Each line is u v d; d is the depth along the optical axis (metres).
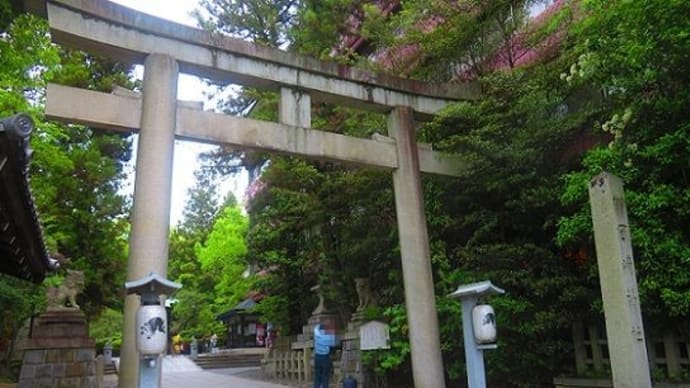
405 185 10.68
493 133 10.50
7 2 8.85
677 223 7.41
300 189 14.84
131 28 8.73
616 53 7.53
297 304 19.22
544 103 10.07
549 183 9.83
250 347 34.41
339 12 15.14
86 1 8.33
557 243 8.86
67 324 11.02
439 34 12.18
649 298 7.52
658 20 6.59
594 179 6.77
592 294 9.11
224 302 36.44
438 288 11.35
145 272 7.89
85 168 17.02
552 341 9.62
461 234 11.43
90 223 18.06
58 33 8.17
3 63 9.09
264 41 15.71
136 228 8.09
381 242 13.04
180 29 9.08
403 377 12.05
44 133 11.56
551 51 11.67
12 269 7.09
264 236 17.88
